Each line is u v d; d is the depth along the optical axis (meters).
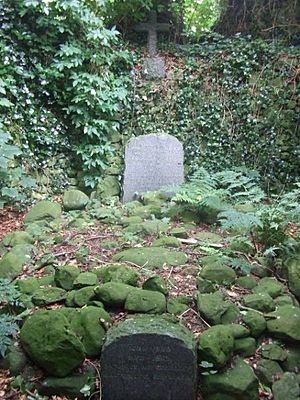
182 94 7.00
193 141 6.93
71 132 6.52
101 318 3.01
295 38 7.29
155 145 6.31
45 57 6.29
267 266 3.68
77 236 4.49
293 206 4.30
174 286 3.44
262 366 2.91
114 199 6.22
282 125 6.82
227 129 6.93
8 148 5.10
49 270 3.80
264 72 6.95
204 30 7.52
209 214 4.91
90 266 3.79
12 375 2.92
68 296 3.31
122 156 6.74
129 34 7.46
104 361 2.71
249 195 4.96
